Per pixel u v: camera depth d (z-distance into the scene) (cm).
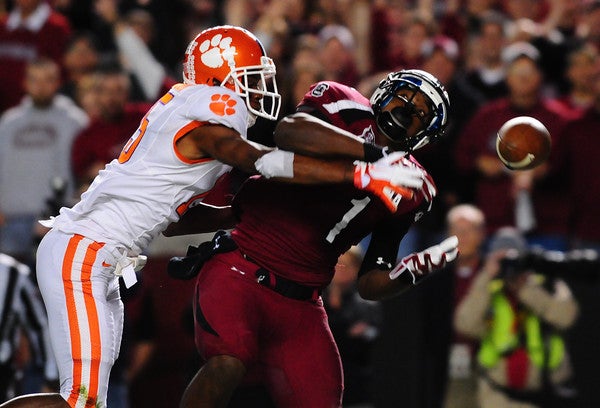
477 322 2372
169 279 2602
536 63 2878
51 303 1472
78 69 3388
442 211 2873
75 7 3791
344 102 1523
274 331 1553
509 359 2364
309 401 1570
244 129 1446
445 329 2422
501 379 2369
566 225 2831
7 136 2959
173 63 3547
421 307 2405
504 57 3161
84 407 1453
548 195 2825
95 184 1502
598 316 2384
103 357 1467
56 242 1487
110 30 3609
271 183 1534
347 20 3731
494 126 2848
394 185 1353
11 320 1839
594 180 2798
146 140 1473
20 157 2952
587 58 3022
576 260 2381
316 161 1374
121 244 1480
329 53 3319
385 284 1533
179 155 1453
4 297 1828
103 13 3625
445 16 3794
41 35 3403
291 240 1529
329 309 2430
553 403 2370
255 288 1530
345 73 3366
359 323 2431
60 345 1463
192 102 1449
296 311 1550
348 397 2442
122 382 2345
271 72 1507
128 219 1474
